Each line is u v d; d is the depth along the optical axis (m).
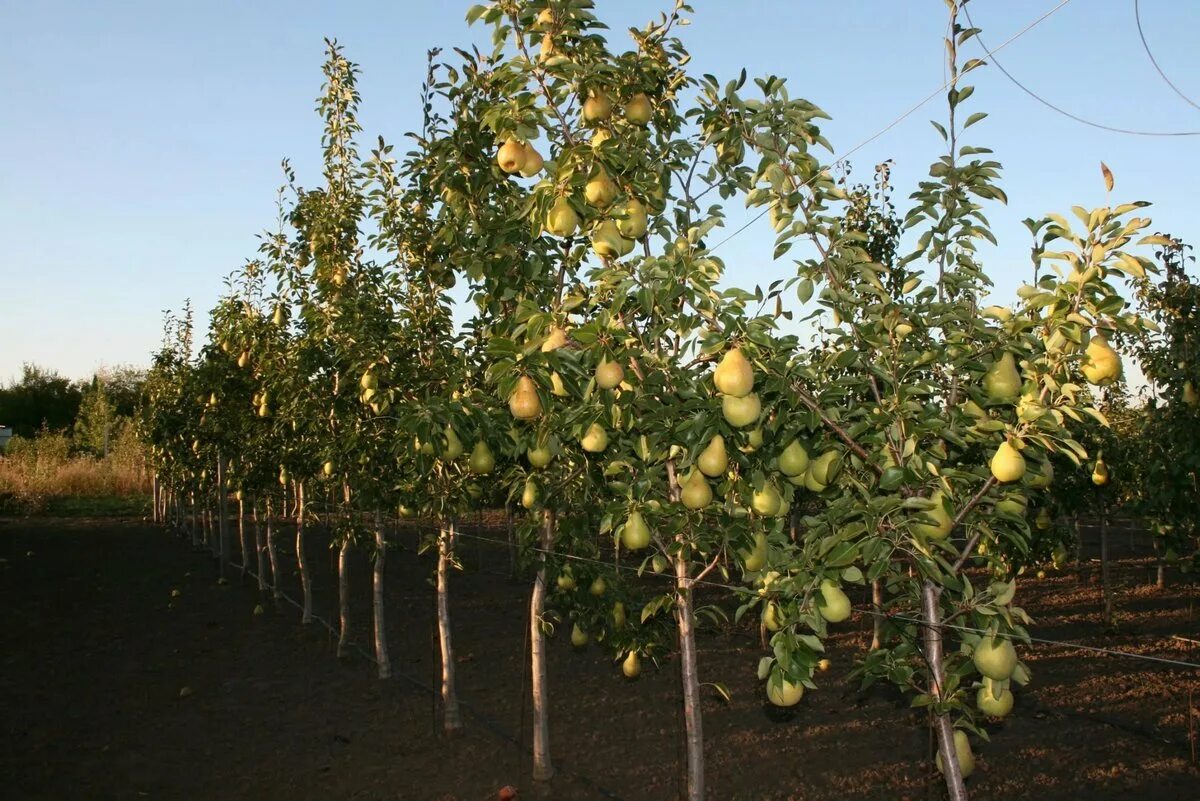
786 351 3.49
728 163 4.76
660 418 3.88
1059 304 2.97
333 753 8.02
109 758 7.94
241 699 9.71
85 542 23.44
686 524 4.24
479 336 6.85
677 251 3.78
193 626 13.32
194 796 7.11
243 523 17.22
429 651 11.69
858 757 7.59
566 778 7.30
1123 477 11.48
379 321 8.73
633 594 6.71
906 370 3.39
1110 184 2.93
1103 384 3.08
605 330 3.68
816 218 3.62
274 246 11.75
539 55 4.46
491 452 5.07
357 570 18.73
